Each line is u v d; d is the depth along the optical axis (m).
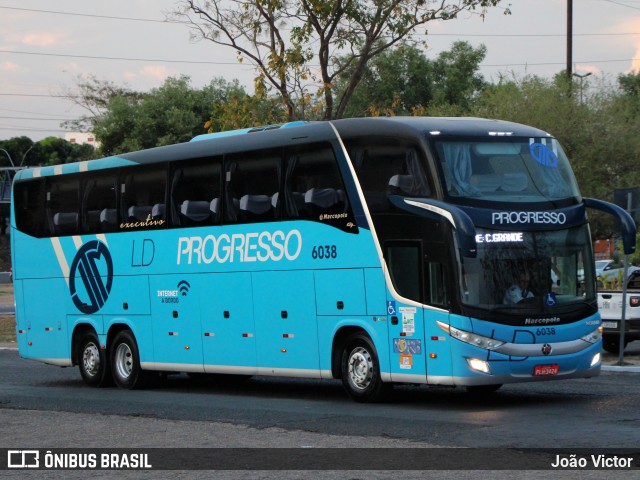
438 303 14.99
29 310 23.30
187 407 16.67
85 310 21.83
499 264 14.98
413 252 15.30
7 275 75.75
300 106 34.25
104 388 21.33
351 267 16.19
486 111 49.31
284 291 17.33
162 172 20.00
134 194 20.67
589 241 15.80
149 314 20.25
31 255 23.22
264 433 12.98
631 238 15.67
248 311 18.05
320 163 16.75
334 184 16.50
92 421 14.92
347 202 16.25
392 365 15.62
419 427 13.06
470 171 15.27
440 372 14.96
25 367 26.66
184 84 78.38
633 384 17.80
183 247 19.42
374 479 9.70
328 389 19.53
